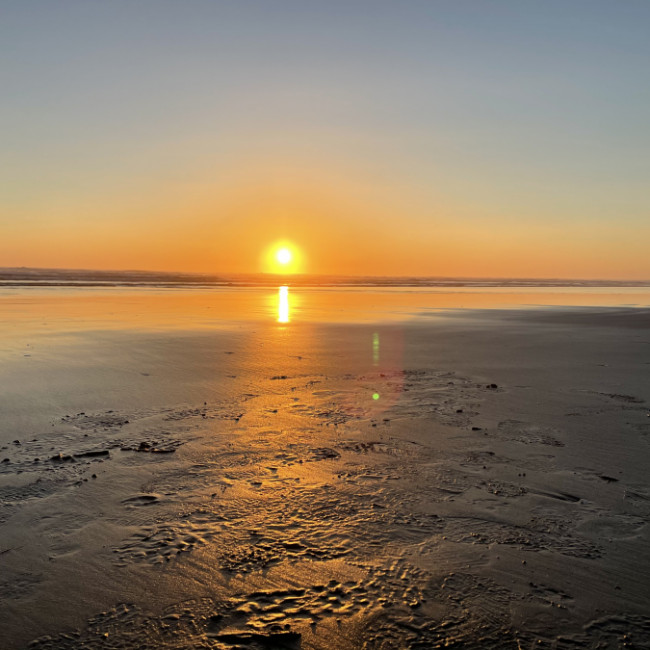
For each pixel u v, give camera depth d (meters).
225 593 3.13
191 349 12.46
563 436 6.12
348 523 3.98
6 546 3.62
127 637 2.76
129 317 20.25
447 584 3.22
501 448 5.70
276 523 3.98
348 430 6.32
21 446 5.61
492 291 60.66
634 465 5.21
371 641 2.74
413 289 62.38
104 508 4.20
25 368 9.84
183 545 3.64
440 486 4.69
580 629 2.84
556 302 37.22
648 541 3.76
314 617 2.92
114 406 7.29
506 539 3.77
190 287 55.25
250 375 9.56
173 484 4.68
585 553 3.59
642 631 2.83
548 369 10.33
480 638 2.77
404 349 12.92
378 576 3.30
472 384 8.92
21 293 36.72
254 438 5.99
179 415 6.90
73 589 3.15
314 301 33.50
